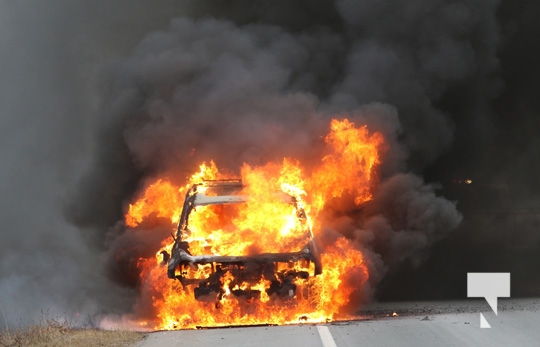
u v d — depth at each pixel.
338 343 9.70
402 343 9.63
